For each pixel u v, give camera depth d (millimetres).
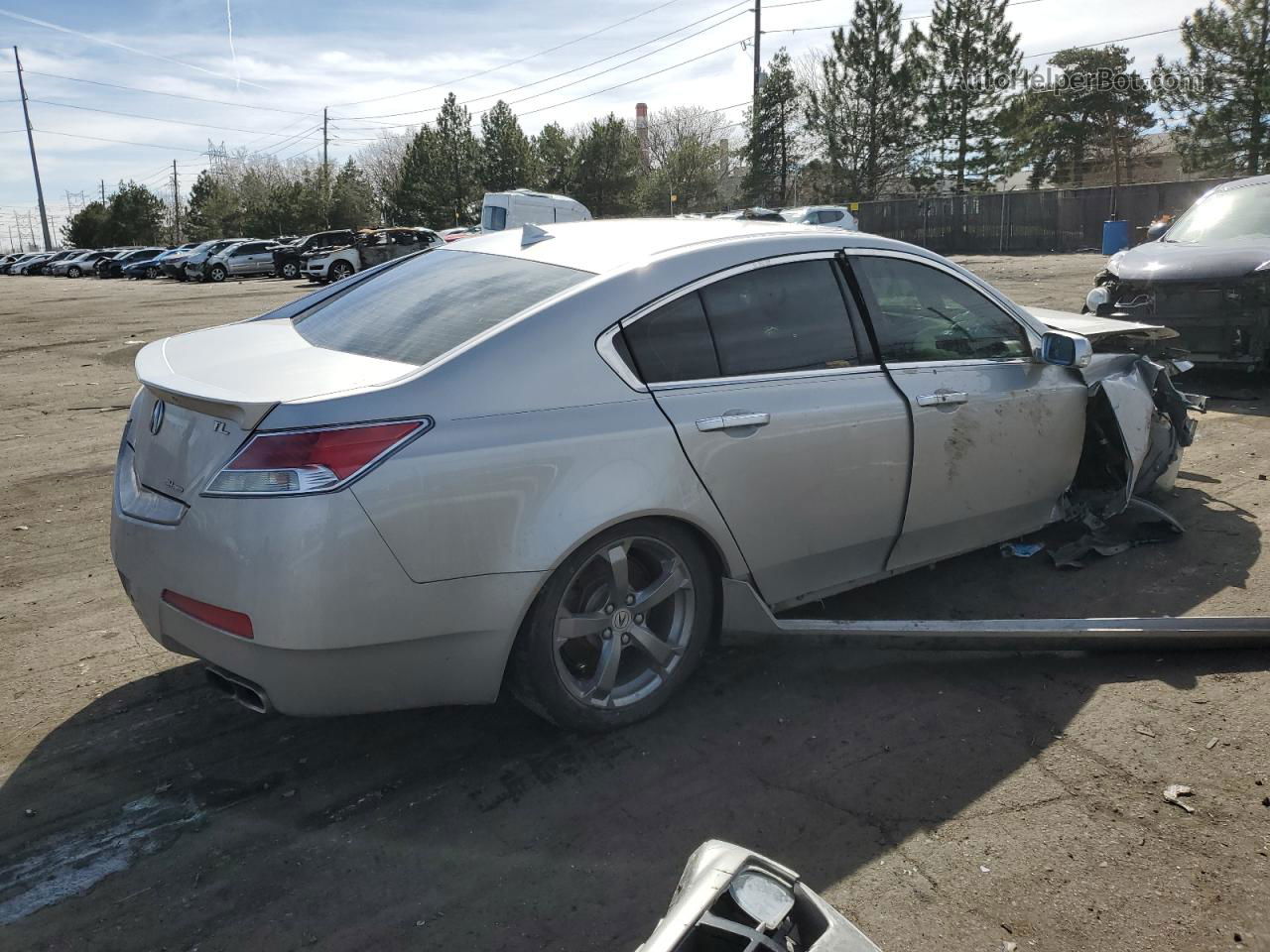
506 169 54031
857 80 44469
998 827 2672
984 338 4020
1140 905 2369
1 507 5754
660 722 3223
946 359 3840
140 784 2918
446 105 55344
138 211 77062
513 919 2355
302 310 3785
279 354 3051
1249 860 2523
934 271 3885
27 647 3842
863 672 3568
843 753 3045
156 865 2561
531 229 3670
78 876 2523
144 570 2746
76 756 3066
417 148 55875
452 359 2748
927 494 3729
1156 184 33781
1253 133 33781
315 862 2568
